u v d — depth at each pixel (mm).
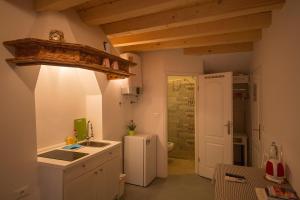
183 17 2334
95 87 3152
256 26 2533
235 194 1702
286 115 1960
